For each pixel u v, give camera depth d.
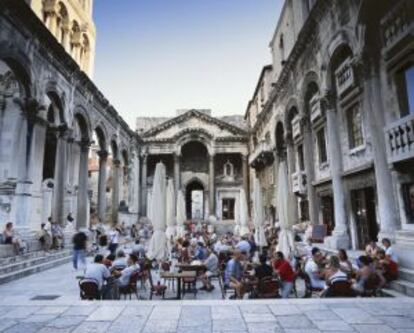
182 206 23.23
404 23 11.52
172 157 47.16
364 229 14.92
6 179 18.30
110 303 7.10
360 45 13.50
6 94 19.39
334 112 17.17
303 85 21.00
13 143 18.94
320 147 20.05
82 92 24.25
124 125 35.75
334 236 15.88
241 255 9.95
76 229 23.02
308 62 20.08
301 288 10.90
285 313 6.31
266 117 33.16
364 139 14.35
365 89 13.57
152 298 9.81
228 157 47.00
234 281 8.72
